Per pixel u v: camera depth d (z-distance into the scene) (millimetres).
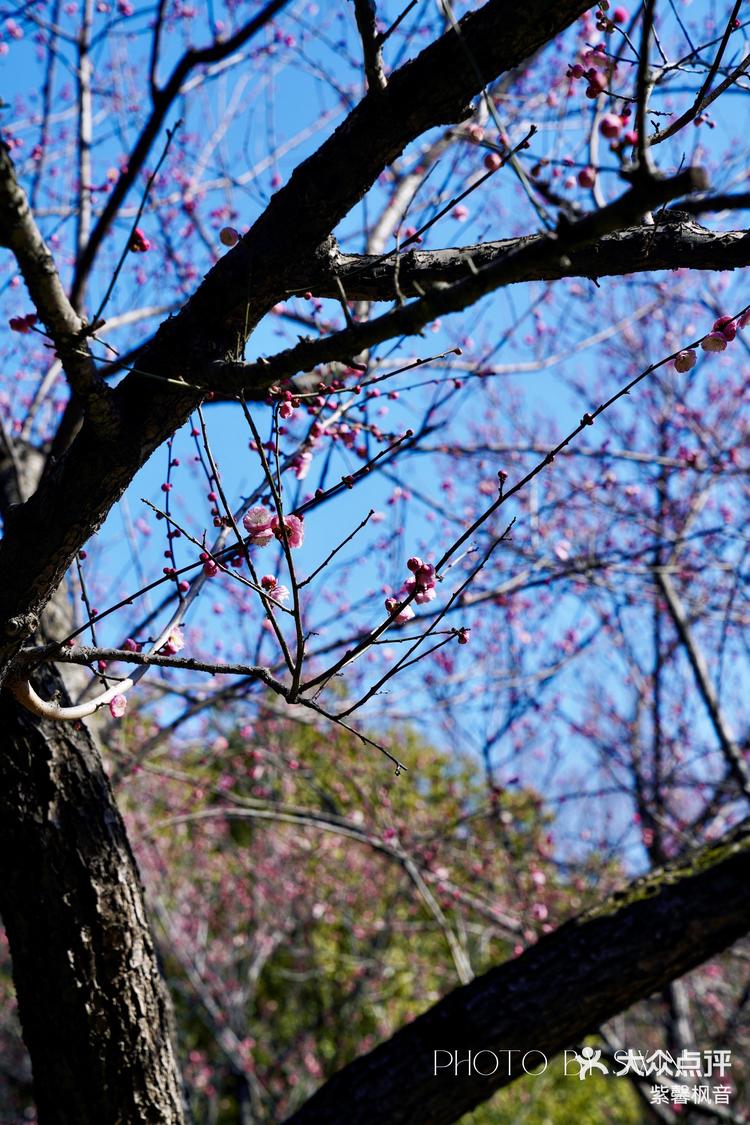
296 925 8500
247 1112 8219
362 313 3727
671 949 3111
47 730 2818
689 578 6488
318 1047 9188
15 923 2803
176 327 2029
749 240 2090
